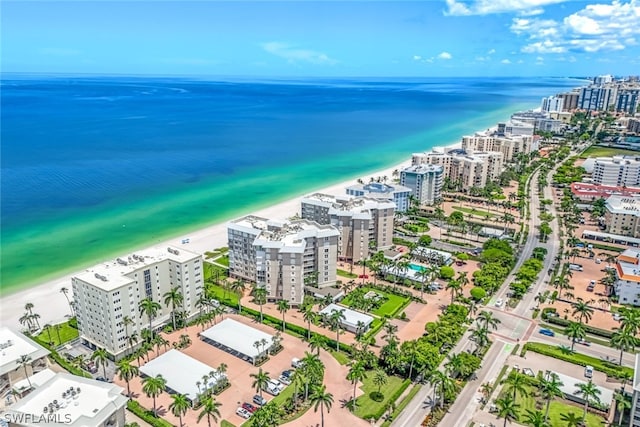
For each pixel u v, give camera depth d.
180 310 199.38
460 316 199.12
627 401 144.38
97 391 134.50
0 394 154.88
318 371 152.50
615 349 186.00
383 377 157.12
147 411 148.75
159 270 193.38
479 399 156.50
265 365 174.12
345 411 150.25
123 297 174.38
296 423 145.25
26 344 168.00
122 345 177.38
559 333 196.62
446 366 160.12
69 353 181.88
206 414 148.12
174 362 168.38
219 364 174.25
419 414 149.75
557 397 157.50
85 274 181.62
